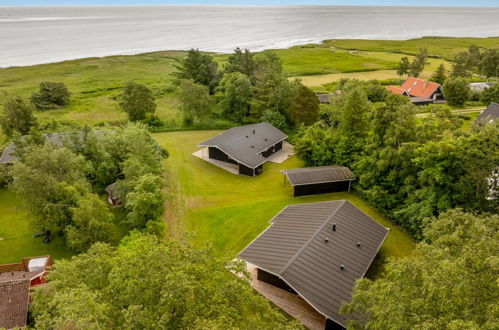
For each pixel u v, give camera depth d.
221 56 157.88
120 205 42.59
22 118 58.12
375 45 189.62
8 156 49.28
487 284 12.86
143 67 140.75
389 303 15.08
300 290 24.50
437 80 103.94
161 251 17.03
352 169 46.72
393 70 130.25
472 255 13.70
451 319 12.76
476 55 126.25
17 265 30.86
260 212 41.91
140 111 71.62
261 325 15.73
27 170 32.66
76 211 31.62
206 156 58.62
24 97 95.56
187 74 95.81
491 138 29.83
